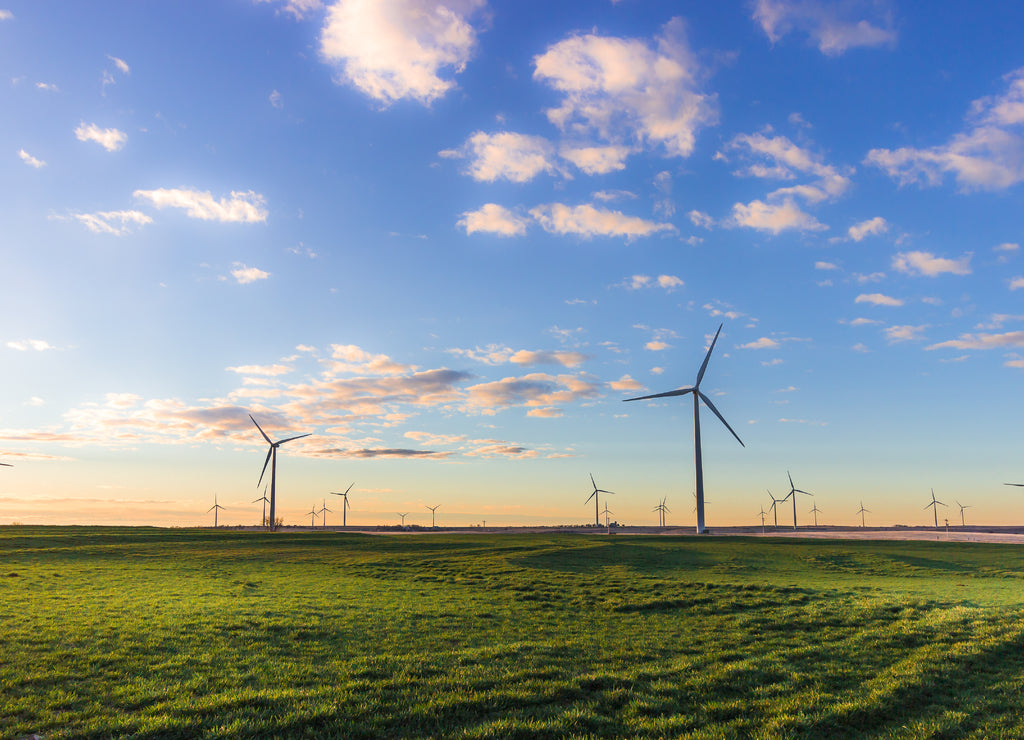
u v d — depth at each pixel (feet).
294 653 69.26
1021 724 49.88
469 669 62.95
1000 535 526.98
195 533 328.49
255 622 85.76
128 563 187.01
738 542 277.44
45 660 62.18
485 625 90.43
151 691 53.01
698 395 414.21
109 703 50.37
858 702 53.83
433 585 144.36
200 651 68.28
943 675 63.72
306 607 102.89
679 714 51.37
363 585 141.90
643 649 75.20
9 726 44.39
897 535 508.94
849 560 212.23
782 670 65.05
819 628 90.53
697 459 408.46
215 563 192.85
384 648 73.10
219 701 50.06
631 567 180.04
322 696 52.42
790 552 229.66
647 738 46.24
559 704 53.52
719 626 92.94
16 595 110.63
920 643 79.15
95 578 145.07
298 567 184.55
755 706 53.88
